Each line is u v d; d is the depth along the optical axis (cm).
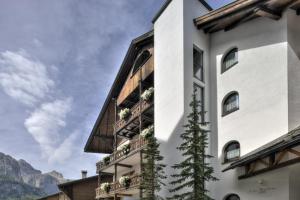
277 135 1572
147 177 1758
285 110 1562
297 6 1638
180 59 1912
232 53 1905
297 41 1653
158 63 2134
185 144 1552
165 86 2019
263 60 1709
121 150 2430
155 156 1797
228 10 1783
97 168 2823
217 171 1800
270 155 1428
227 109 1861
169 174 1844
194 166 1491
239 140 1739
